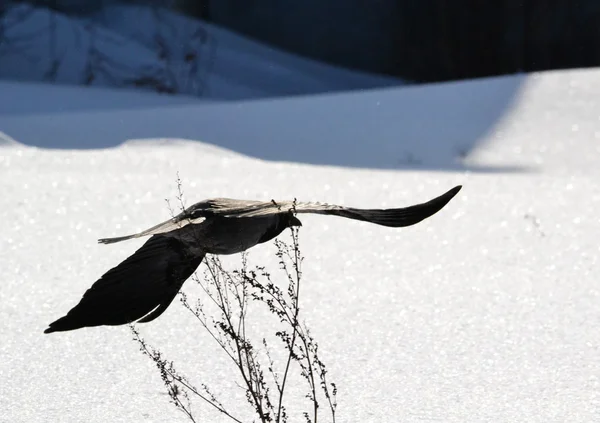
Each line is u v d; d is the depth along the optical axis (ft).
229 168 76.13
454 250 49.47
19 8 173.68
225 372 32.24
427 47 192.95
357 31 200.23
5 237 50.52
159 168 75.05
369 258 47.47
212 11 204.44
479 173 80.12
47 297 40.42
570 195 65.92
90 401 29.73
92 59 162.71
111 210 57.93
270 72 184.34
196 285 41.68
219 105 100.73
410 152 91.35
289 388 31.04
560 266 46.34
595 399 30.01
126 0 192.34
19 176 66.80
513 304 40.19
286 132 94.68
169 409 29.19
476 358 33.83
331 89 184.65
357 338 35.83
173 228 13.21
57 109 119.34
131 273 14.60
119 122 92.89
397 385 31.35
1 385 30.81
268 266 45.83
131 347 34.24
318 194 65.92
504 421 28.48
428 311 39.17
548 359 33.63
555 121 95.96
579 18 180.75
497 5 185.68
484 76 187.21
